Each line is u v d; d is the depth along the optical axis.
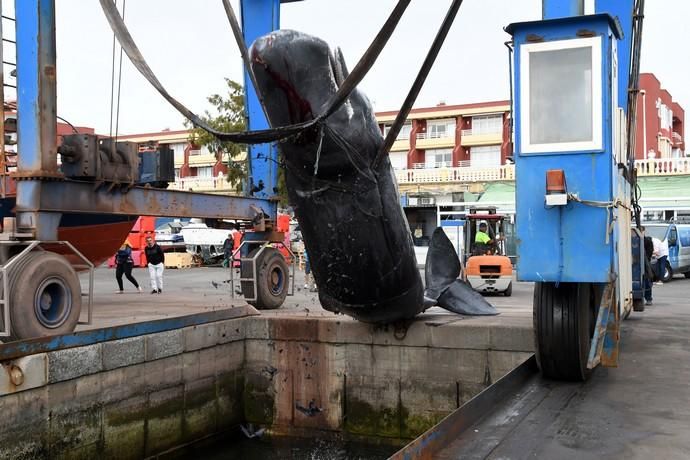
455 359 10.31
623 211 7.27
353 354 11.02
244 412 11.64
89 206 9.22
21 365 7.40
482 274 18.77
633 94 9.52
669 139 57.06
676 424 5.13
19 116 8.56
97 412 8.52
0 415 7.13
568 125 5.77
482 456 4.47
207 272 29.62
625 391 6.15
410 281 8.18
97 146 9.10
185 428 10.20
